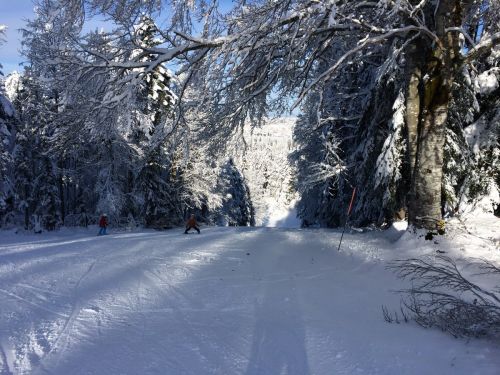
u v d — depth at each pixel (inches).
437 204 437.1
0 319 241.4
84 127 436.1
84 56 423.2
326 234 600.1
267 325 221.6
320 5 356.2
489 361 163.5
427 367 160.7
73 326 226.7
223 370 166.1
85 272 374.9
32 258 461.1
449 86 433.1
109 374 164.6
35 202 1398.9
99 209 1101.1
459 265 358.3
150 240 608.1
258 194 3371.1
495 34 419.8
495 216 479.5
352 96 689.6
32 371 169.9
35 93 1099.9
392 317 239.5
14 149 1279.5
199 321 231.6
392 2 353.7
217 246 524.1
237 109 494.0
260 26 387.5
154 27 424.5
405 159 582.2
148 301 276.8
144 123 912.9
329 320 231.6
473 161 533.0
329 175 752.3
